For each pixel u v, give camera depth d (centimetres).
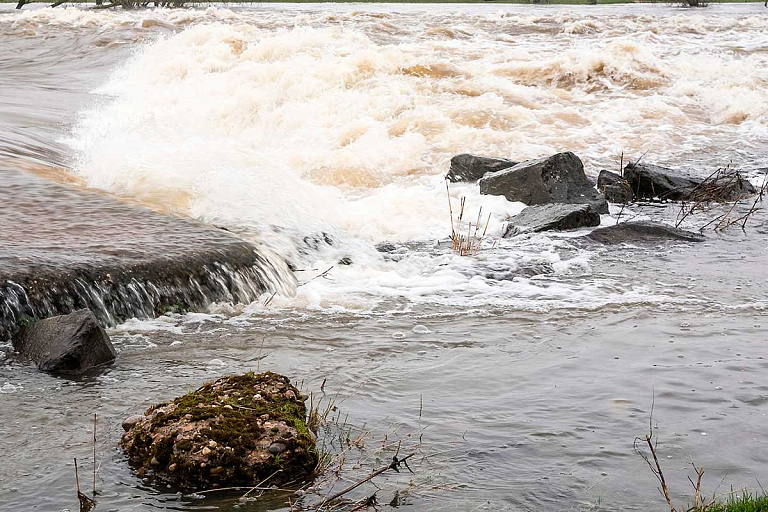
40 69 2688
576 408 608
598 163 1594
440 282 948
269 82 2067
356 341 756
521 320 815
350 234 1141
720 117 1967
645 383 653
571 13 4228
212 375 672
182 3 4734
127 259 837
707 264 1007
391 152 1619
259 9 4522
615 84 2212
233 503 484
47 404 614
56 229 912
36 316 754
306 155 1614
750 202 1317
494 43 2900
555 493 493
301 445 516
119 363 696
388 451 542
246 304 867
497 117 1852
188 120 1914
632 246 1088
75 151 1441
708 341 748
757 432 571
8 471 516
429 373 677
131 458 528
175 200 1123
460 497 488
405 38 2981
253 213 1099
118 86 2347
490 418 592
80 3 5356
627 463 529
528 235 1130
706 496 489
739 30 3306
